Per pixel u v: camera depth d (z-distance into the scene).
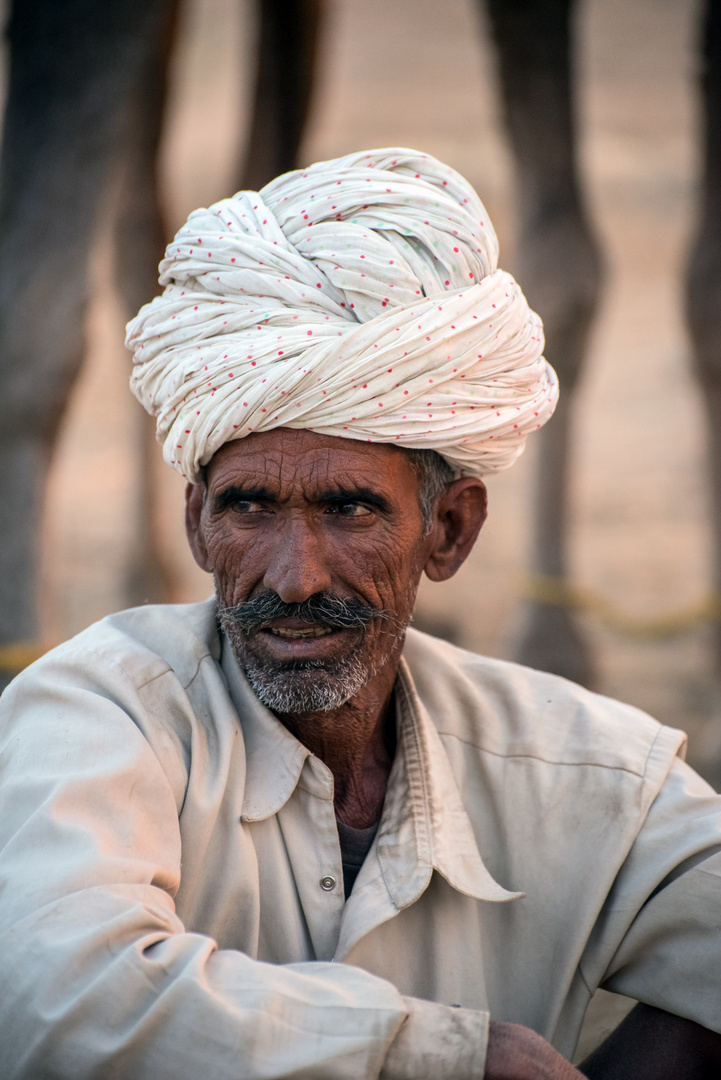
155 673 4.34
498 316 4.36
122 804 3.87
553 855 4.57
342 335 4.14
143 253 14.48
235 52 52.19
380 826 4.41
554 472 13.31
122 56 9.09
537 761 4.70
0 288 9.37
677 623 14.39
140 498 15.48
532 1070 3.51
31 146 9.20
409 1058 3.44
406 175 4.45
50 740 4.04
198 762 4.21
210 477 4.42
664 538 19.78
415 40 56.31
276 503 4.25
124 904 3.53
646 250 35.00
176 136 41.62
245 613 4.26
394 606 4.42
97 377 27.55
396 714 4.74
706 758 12.22
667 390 27.55
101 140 9.22
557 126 12.38
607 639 15.99
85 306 9.48
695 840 4.42
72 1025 3.33
